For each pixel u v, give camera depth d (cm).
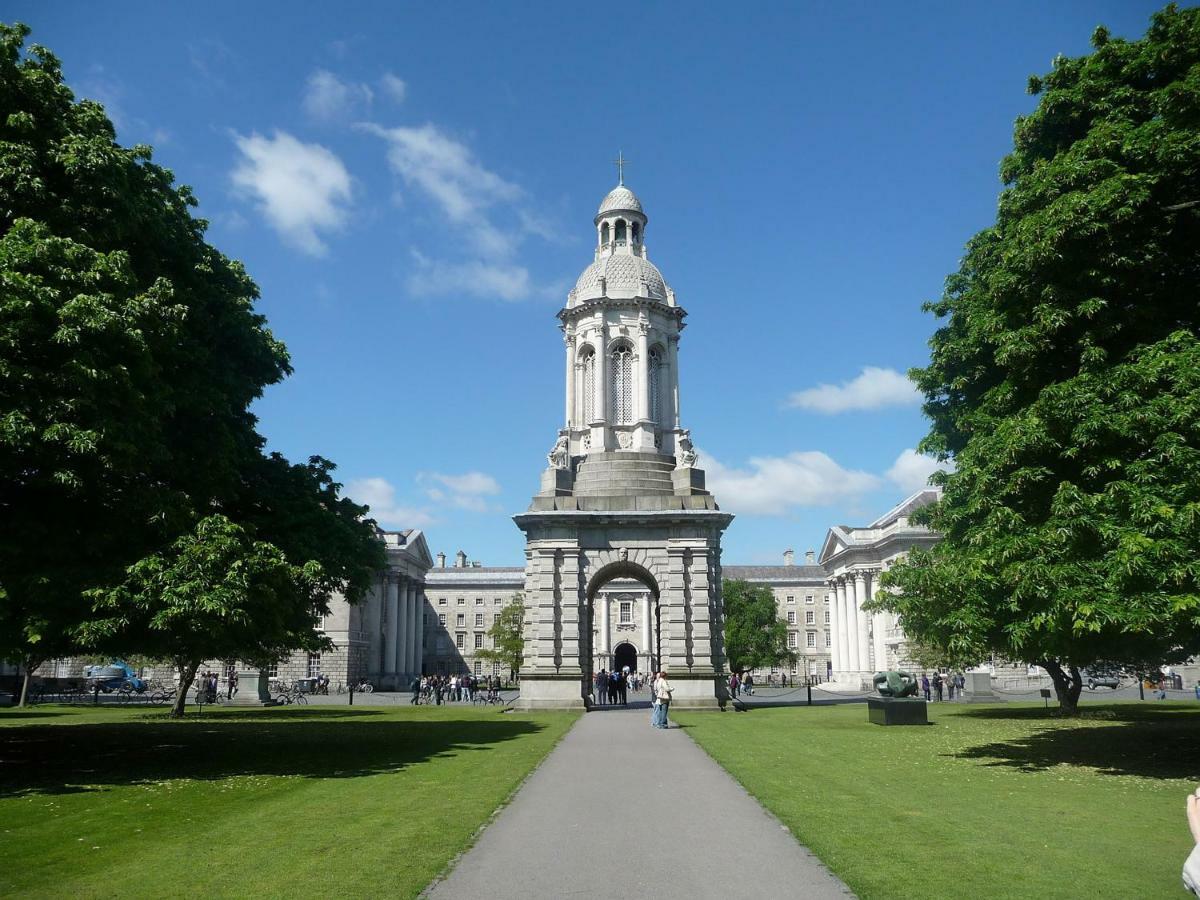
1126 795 1762
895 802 1689
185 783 1991
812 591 15312
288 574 2291
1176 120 2052
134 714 4944
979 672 6594
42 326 2000
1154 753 2447
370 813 1596
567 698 4516
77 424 2000
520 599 11325
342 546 2986
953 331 2770
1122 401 1905
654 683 3869
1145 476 1825
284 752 2645
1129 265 2022
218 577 2120
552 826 1486
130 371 2150
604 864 1229
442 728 3612
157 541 2233
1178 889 1074
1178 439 1800
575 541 4675
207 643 2259
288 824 1495
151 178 2595
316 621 3142
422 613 12125
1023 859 1225
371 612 10638
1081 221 1995
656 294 5297
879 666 9812
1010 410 2280
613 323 5231
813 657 15038
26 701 5925
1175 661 3128
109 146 2314
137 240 2497
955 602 2330
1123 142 2067
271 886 1105
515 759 2411
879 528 10419
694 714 4262
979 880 1116
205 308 2825
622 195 5559
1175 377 1848
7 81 2267
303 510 2941
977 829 1427
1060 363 2186
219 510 2800
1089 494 1931
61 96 2398
